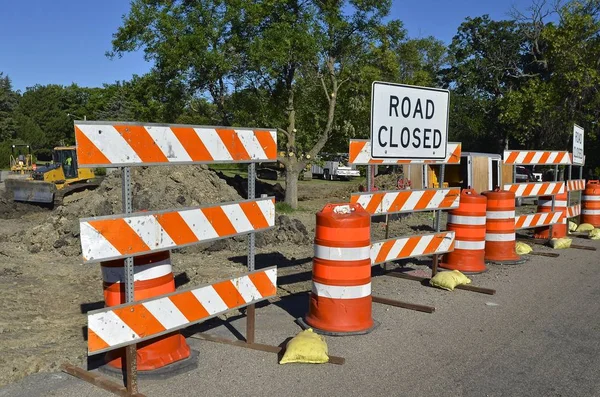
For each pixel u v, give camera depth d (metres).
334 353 5.47
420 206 8.02
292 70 20.30
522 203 23.39
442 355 5.45
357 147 7.12
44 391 4.53
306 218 17.61
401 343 5.79
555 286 8.37
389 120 7.32
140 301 4.41
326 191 31.19
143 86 20.70
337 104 22.00
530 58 43.69
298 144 21.53
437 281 8.07
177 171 14.12
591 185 14.78
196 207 4.80
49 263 9.87
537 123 26.36
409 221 16.42
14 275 8.97
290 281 8.58
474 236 9.16
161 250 4.53
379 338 5.93
